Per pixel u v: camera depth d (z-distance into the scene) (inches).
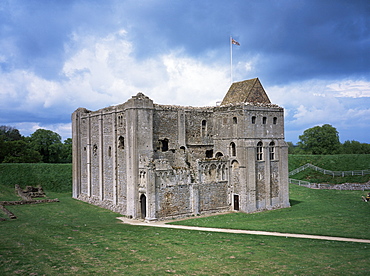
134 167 1787.6
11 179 2687.0
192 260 1036.5
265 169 2036.2
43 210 1958.7
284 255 1087.6
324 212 1884.8
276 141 2110.0
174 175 1801.2
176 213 1801.2
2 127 4621.1
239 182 1979.6
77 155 2465.6
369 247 1177.4
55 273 906.7
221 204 1998.0
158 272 928.9
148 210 1700.3
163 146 2020.2
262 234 1400.1
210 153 2175.2
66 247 1157.1
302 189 2736.2
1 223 1562.5
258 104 2025.1
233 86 2247.8
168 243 1241.4
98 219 1755.7
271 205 2052.2
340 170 3107.8
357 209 1953.7
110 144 2053.4
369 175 2856.8
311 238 1317.7
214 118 2140.7
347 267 960.9
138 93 1841.8
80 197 2411.4
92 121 2285.9
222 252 1124.5
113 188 2018.9
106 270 939.3
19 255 1043.9
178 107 2023.9
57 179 2829.7
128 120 1834.4
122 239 1294.3
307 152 4554.6
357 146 4581.7
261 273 922.7
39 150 4279.0
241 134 1957.4
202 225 1599.4
